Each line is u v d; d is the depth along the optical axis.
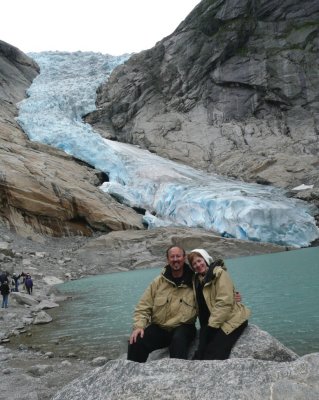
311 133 53.09
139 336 4.97
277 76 57.25
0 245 28.08
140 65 67.12
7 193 34.28
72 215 36.28
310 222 37.69
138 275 24.41
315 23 58.94
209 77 61.31
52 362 8.79
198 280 5.03
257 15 60.91
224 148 54.56
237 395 3.51
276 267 21.70
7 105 56.75
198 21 63.88
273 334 9.26
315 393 3.45
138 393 3.70
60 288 21.80
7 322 13.42
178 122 59.12
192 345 5.06
